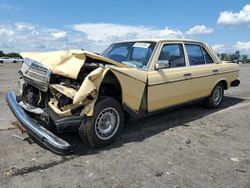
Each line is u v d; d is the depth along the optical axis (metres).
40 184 3.64
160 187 3.62
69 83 4.62
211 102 7.61
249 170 4.14
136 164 4.25
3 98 8.85
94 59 4.76
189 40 6.84
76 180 3.75
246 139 5.47
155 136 5.51
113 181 3.74
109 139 4.85
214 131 5.92
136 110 5.21
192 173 4.01
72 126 4.41
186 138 5.45
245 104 8.63
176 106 6.32
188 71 6.41
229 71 7.98
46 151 4.66
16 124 5.63
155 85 5.50
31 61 4.98
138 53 5.95
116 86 4.91
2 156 4.45
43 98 4.95
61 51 5.05
